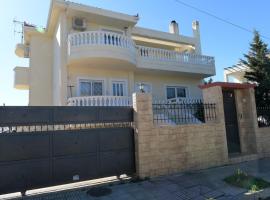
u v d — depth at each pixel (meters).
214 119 9.53
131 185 6.88
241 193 6.39
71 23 13.45
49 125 6.55
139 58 14.22
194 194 6.30
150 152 7.62
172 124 8.55
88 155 6.90
